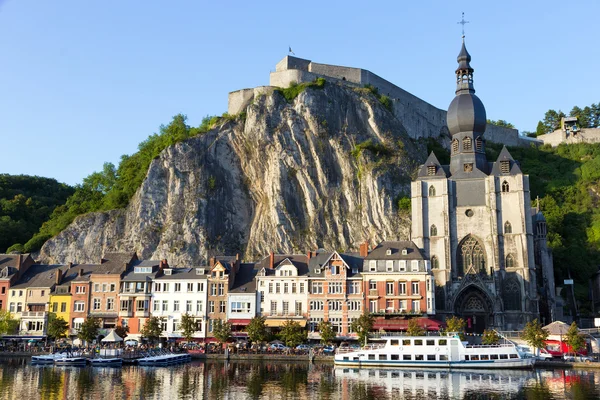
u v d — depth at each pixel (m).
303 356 88.31
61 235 154.88
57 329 98.12
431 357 80.25
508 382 66.81
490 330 94.94
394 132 173.12
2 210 181.12
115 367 78.75
